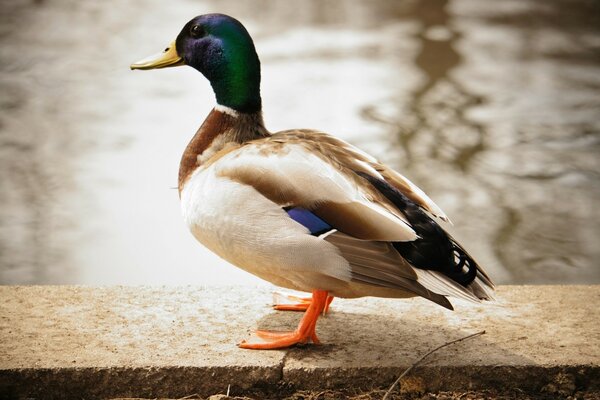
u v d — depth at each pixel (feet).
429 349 18.69
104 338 18.88
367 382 17.95
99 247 33.96
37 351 18.20
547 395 17.89
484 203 38.40
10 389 17.49
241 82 19.97
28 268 32.27
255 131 20.16
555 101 51.65
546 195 39.19
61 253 33.45
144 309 20.43
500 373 17.98
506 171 41.81
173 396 17.74
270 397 17.67
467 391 17.94
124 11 74.08
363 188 17.31
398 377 17.84
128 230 35.35
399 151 43.55
